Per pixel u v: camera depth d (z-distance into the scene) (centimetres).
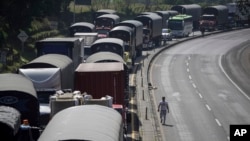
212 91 13062
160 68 17088
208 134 8738
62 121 4994
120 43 13138
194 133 8806
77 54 11888
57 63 8844
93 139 4509
